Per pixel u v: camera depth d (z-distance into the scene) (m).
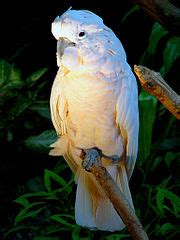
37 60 8.94
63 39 3.64
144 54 7.46
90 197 4.08
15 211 7.51
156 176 7.07
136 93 3.95
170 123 7.05
